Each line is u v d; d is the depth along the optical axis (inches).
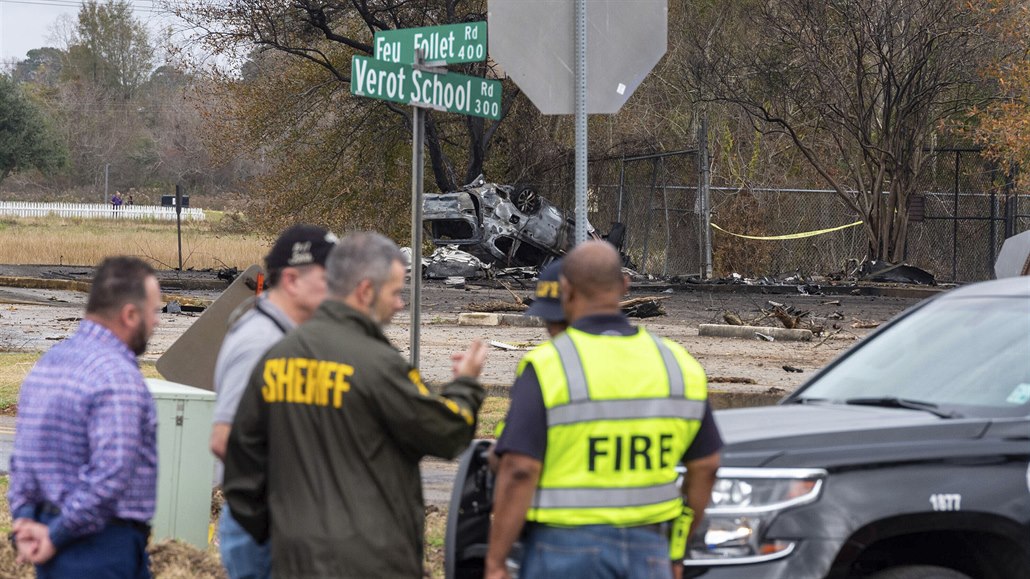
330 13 3390.7
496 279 3127.5
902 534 459.2
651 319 2122.3
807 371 1378.0
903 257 3275.1
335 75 3639.3
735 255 3545.8
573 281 390.3
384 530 367.2
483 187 3294.8
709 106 4207.7
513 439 370.3
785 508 423.8
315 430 369.1
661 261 3550.7
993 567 457.7
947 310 567.2
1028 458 448.5
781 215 3722.9
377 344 376.8
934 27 3041.3
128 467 386.9
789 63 3326.8
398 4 3388.3
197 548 609.0
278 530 369.1
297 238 422.3
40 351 1494.8
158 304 418.6
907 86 3129.9
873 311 2364.7
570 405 370.9
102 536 393.7
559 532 370.9
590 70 641.0
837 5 3142.2
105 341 403.9
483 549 453.4
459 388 389.4
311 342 374.0
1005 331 522.6
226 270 2856.8
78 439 391.5
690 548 421.1
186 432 612.4
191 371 655.8
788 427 465.4
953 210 3690.9
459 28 641.0
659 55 636.7
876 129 3572.8
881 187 3262.8
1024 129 2864.2
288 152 3841.0
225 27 3499.0
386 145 3831.2
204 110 3823.8
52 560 396.5
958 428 454.9
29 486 396.2
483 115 654.5
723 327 1829.5
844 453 437.1
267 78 3774.6
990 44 3043.8
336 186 3828.7
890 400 511.2
